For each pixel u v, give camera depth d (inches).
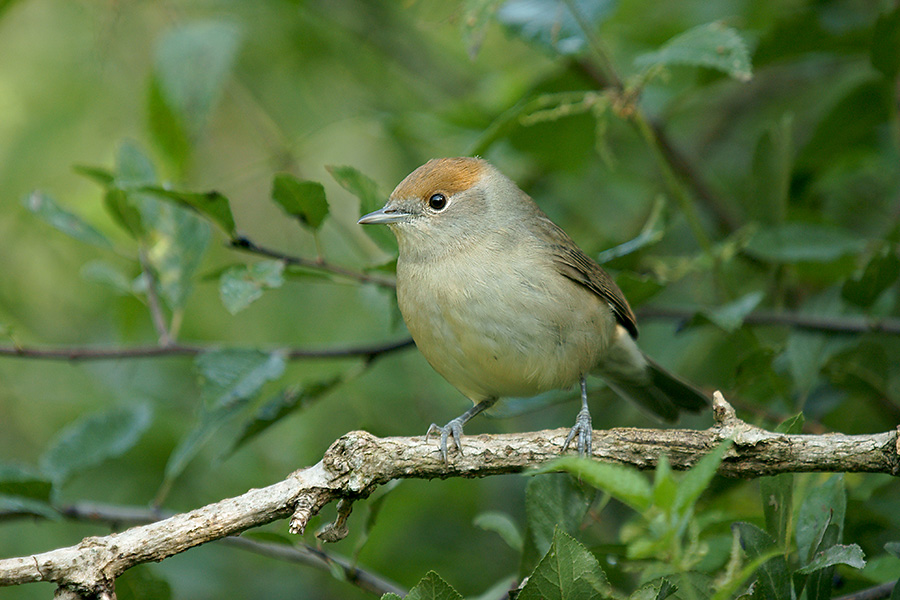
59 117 506.6
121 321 460.8
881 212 489.7
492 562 445.7
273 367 340.2
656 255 490.0
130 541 217.5
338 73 539.5
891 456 230.5
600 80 427.8
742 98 538.6
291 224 539.5
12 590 415.2
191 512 226.5
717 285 389.1
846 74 496.4
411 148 522.9
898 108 388.5
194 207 325.4
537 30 383.2
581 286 339.3
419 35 544.7
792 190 445.1
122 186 319.6
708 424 473.1
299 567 453.4
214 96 419.5
